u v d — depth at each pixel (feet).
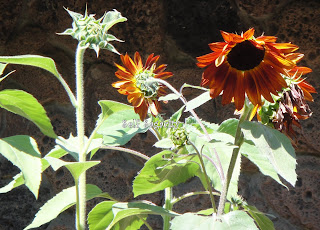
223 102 3.04
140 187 3.72
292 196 4.85
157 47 4.99
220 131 3.93
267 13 4.74
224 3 4.87
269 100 2.99
